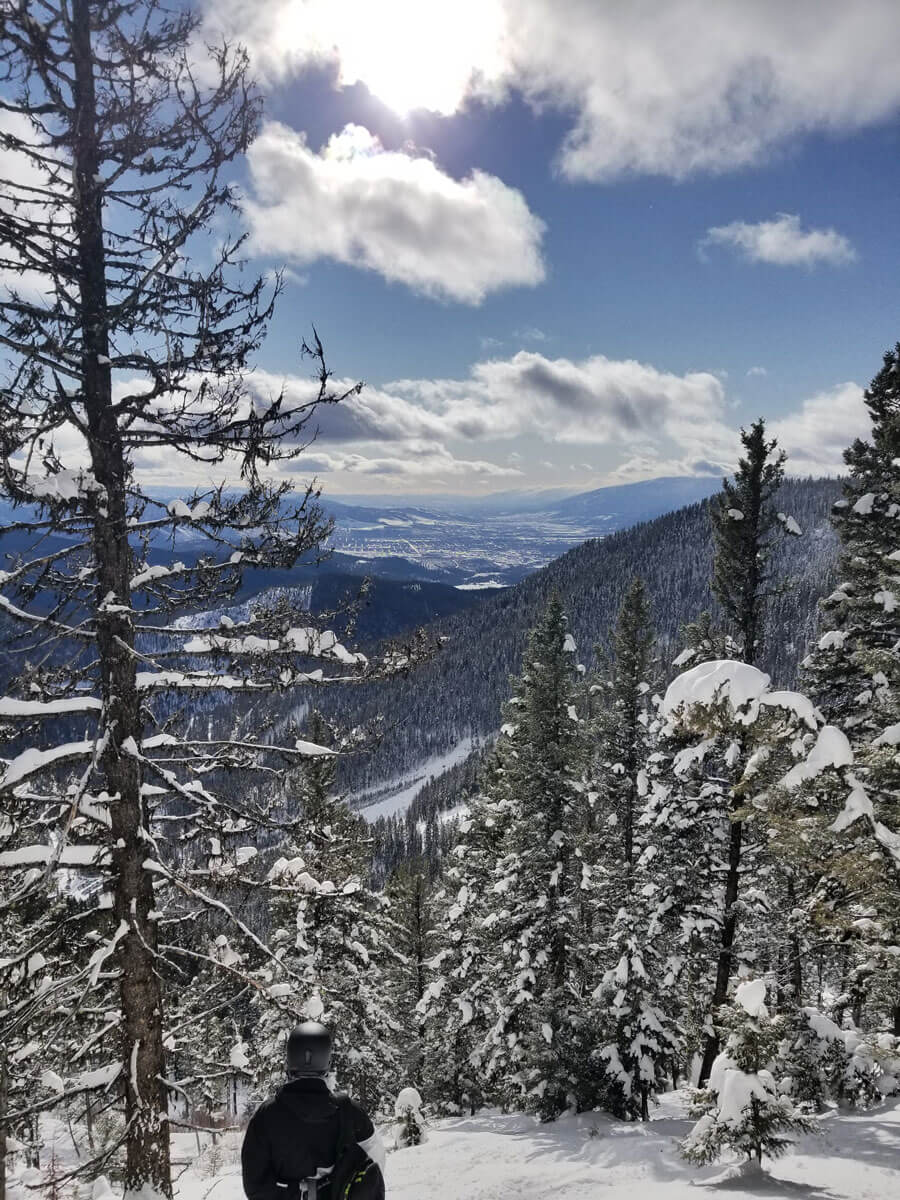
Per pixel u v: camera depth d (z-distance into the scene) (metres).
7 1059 5.86
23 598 6.44
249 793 7.62
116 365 6.52
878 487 16.20
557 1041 19.22
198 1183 11.87
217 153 6.62
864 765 8.63
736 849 15.83
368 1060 22.27
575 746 20.73
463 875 26.70
